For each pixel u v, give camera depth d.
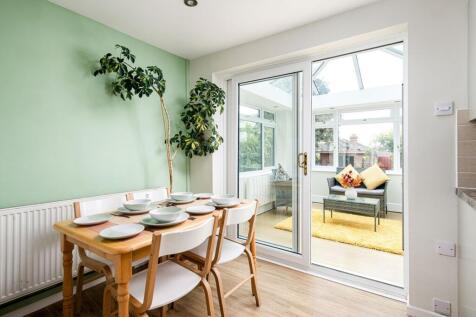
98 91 2.31
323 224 4.11
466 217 1.55
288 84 2.68
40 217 1.85
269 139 2.82
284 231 2.72
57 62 2.04
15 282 1.73
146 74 2.40
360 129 5.70
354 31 2.10
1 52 1.75
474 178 1.57
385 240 3.32
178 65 3.14
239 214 1.74
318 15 2.21
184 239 1.27
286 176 2.70
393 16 1.90
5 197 1.77
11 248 1.71
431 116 1.73
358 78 5.25
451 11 1.67
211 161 3.10
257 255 2.84
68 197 2.10
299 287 2.18
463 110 1.61
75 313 1.80
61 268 1.96
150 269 1.18
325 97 5.71
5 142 1.77
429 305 1.74
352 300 1.98
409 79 1.80
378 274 2.41
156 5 2.07
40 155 1.94
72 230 1.43
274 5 2.07
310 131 2.51
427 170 1.75
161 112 2.91
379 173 5.05
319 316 1.78
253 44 2.71
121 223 1.57
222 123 3.25
